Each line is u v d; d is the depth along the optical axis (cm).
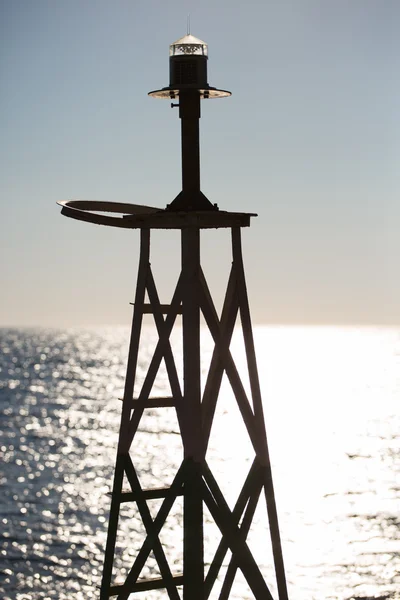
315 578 5247
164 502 1394
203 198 1436
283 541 6031
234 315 1421
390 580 5225
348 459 9550
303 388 17750
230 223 1413
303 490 7806
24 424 12862
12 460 9750
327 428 11994
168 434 11744
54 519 6794
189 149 1438
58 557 5716
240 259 1423
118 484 1416
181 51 1438
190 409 1376
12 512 7025
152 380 1410
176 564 5391
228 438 11025
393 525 6506
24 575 5359
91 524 6644
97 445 10919
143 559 1409
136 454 10088
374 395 16512
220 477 8394
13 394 17125
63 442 11150
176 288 1401
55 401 15938
